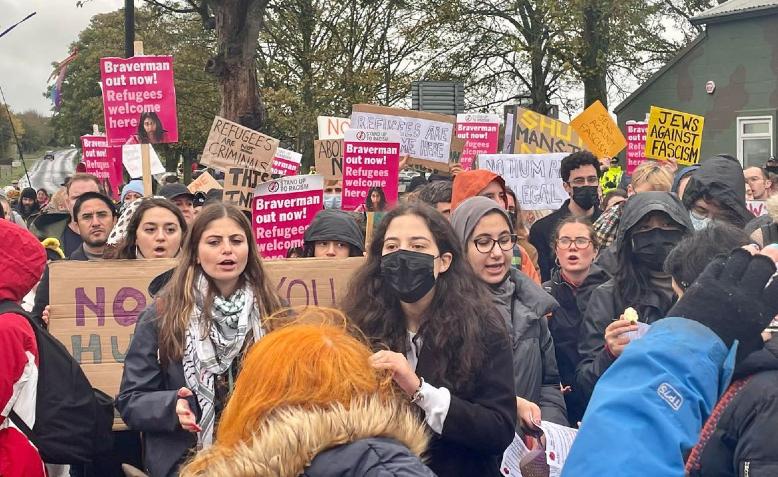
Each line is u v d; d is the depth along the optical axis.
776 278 1.84
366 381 1.92
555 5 28.45
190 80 35.69
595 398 1.79
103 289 4.49
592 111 10.67
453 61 32.22
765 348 2.27
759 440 2.20
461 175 5.09
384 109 9.33
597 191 6.82
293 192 6.54
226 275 3.56
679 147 10.10
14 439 3.38
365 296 3.32
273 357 1.91
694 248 2.60
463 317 3.17
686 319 1.84
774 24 24.66
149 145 7.59
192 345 3.51
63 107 42.22
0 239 3.50
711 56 25.98
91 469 4.38
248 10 19.88
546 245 6.92
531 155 8.62
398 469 1.78
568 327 4.69
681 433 1.70
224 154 7.68
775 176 9.32
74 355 4.44
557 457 3.46
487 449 3.06
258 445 1.79
